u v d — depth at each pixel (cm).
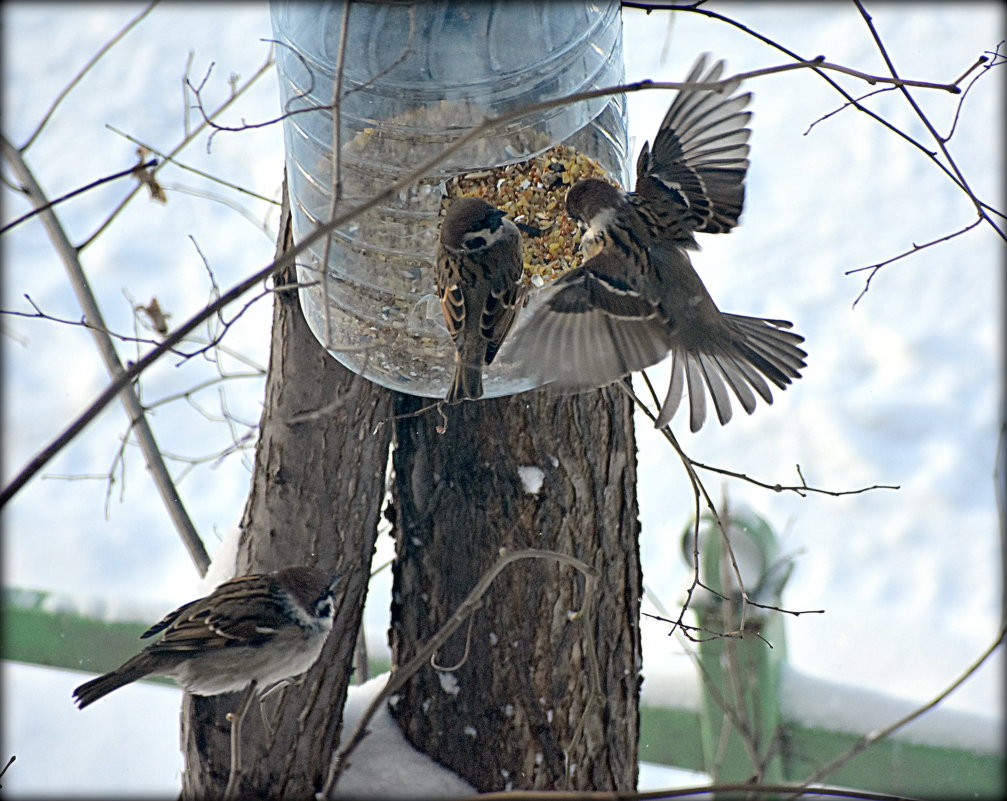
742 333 830
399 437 909
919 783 962
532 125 841
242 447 1049
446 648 909
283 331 884
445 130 830
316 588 847
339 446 882
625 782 925
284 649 833
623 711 918
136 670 835
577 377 757
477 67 827
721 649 970
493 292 803
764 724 973
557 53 840
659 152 856
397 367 852
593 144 886
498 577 888
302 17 856
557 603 888
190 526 1044
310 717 893
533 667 894
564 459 878
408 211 834
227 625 824
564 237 852
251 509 912
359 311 848
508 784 906
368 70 821
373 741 930
